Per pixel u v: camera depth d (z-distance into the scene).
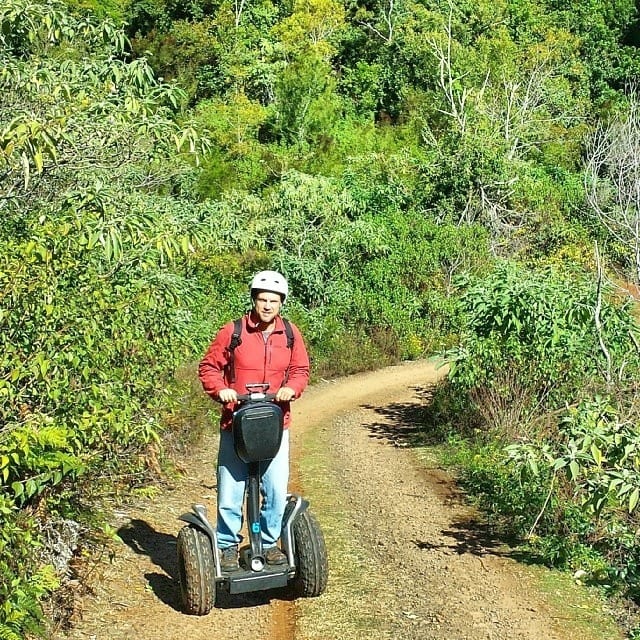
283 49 52.59
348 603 5.99
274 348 5.67
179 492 9.18
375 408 16.69
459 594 6.25
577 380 11.18
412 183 33.72
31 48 7.44
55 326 5.45
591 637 5.60
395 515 8.48
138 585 6.24
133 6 51.50
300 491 9.55
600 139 28.17
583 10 56.66
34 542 4.78
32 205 6.54
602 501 6.43
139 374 7.54
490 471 9.73
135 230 5.66
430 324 26.09
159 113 7.24
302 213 26.25
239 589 5.55
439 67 46.00
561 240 30.28
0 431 4.91
